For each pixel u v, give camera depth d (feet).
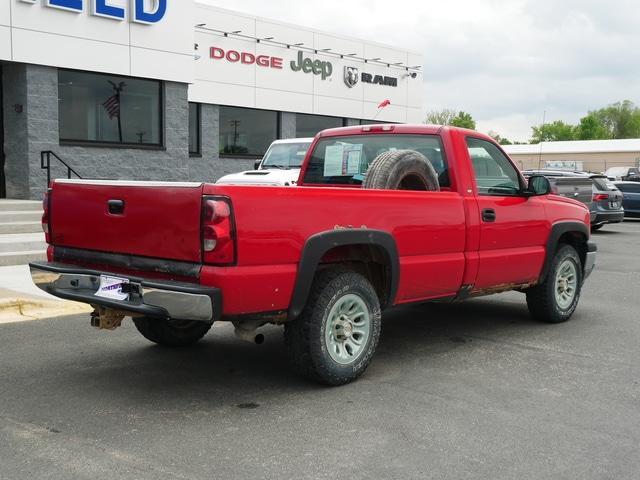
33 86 46.06
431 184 20.07
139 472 12.22
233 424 14.62
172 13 53.31
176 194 14.84
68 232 17.26
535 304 24.77
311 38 75.25
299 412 15.39
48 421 14.70
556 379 18.21
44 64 46.19
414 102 88.84
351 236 16.67
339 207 16.56
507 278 22.12
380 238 17.40
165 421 14.76
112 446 13.38
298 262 15.71
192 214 14.57
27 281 29.63
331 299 16.63
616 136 388.78
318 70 76.43
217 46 66.69
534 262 23.11
